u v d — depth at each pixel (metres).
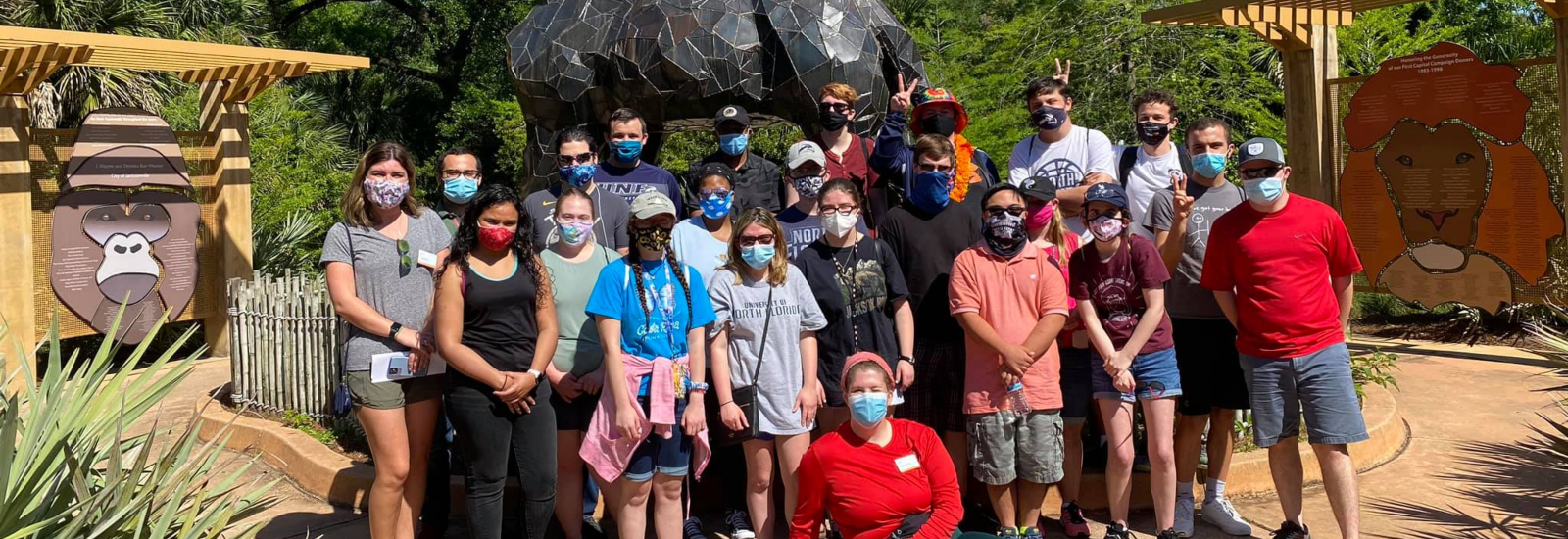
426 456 4.50
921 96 5.82
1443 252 9.14
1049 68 16.42
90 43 8.16
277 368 7.30
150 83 12.58
